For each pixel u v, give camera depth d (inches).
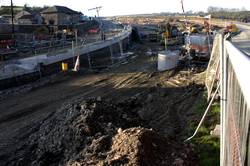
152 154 438.3
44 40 1994.3
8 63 1237.7
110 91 1062.4
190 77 1142.3
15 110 901.2
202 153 511.5
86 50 1621.6
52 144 544.1
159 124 684.7
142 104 853.8
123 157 422.6
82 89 1101.1
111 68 1476.4
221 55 403.9
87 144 500.4
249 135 160.6
